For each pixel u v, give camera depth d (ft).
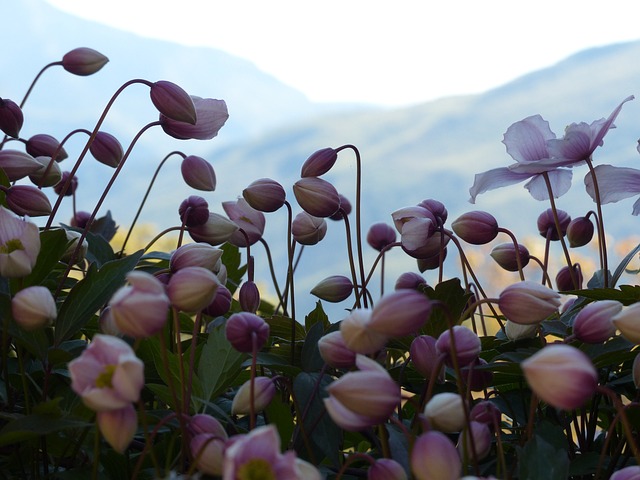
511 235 4.86
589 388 2.52
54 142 5.45
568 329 4.04
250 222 5.17
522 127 4.84
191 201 4.81
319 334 4.08
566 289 5.24
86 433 3.55
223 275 4.78
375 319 2.87
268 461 2.37
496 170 4.96
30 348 3.59
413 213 4.63
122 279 3.86
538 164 4.60
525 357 3.58
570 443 3.87
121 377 2.65
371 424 2.83
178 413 3.14
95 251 5.12
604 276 4.47
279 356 4.24
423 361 3.71
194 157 5.03
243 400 3.46
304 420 3.73
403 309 2.86
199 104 4.82
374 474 2.91
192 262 3.91
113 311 2.80
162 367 3.85
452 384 4.17
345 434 4.40
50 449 3.79
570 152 4.53
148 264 5.28
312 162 4.63
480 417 3.44
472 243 4.82
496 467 3.56
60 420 3.17
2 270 3.45
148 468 3.70
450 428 2.98
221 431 3.14
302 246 5.66
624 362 4.22
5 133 5.30
